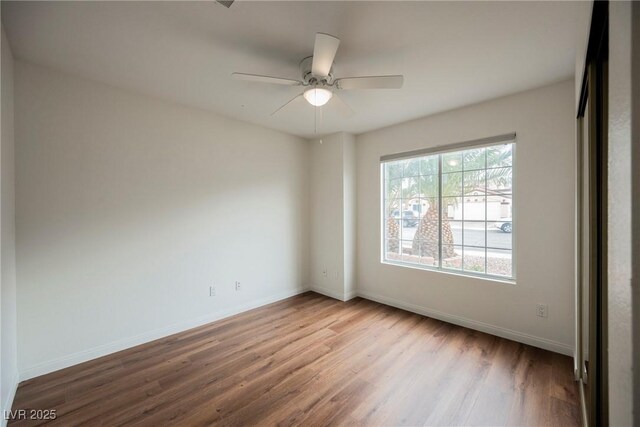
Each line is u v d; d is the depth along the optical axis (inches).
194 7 60.1
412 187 138.0
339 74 88.0
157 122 108.5
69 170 89.3
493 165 111.4
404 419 66.8
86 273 92.6
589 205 49.4
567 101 91.7
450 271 124.2
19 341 80.5
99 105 94.9
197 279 120.6
